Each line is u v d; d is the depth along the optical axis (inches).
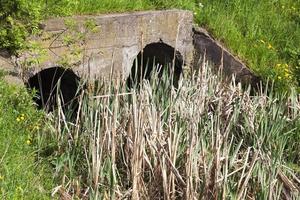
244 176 301.7
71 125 324.2
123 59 411.2
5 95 310.8
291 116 384.8
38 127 309.7
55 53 376.2
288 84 421.4
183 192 287.3
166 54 447.8
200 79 370.6
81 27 384.5
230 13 472.1
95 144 300.2
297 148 361.7
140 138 293.1
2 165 265.1
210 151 314.3
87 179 295.0
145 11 428.5
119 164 313.6
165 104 339.6
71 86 408.8
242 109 361.4
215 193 284.7
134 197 281.3
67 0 375.6
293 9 491.2
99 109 318.7
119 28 406.0
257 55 448.1
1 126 290.4
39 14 352.2
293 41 461.7
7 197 246.7
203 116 342.6
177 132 312.2
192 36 448.8
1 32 339.0
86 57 391.5
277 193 300.5
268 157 315.3
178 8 449.1
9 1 338.0
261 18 474.6
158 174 294.4
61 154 306.7
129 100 337.7
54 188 273.4
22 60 351.9
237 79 438.6
